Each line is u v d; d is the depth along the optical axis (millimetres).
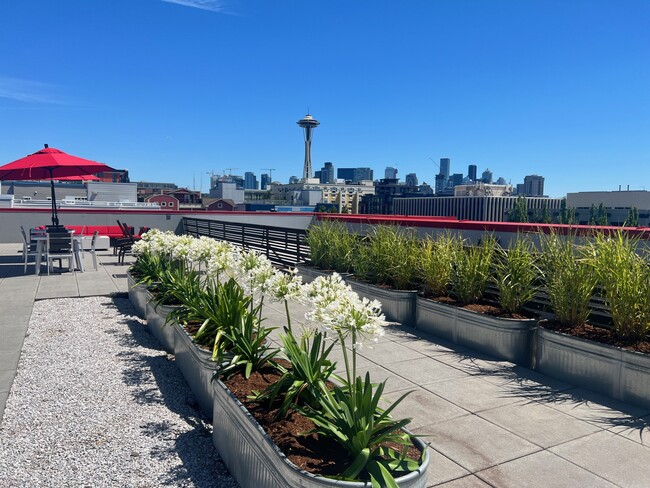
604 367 4832
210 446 3918
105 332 7152
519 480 3324
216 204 160750
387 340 6766
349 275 9367
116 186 51250
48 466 3547
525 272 6375
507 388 5016
